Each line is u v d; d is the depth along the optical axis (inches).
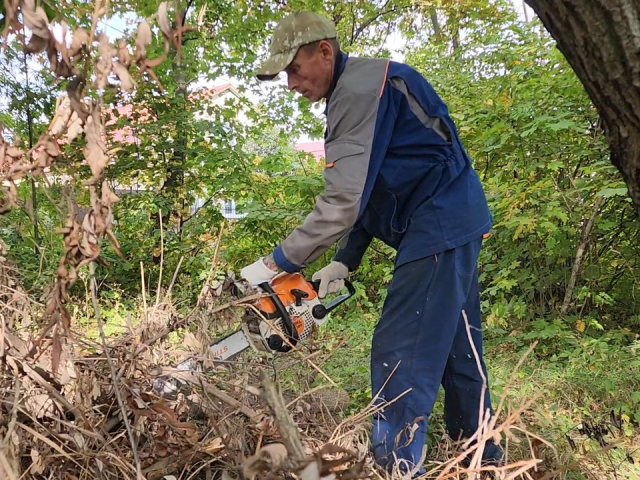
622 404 99.1
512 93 161.0
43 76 181.3
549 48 175.9
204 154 210.4
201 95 221.6
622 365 113.7
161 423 52.3
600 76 40.6
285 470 36.8
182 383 63.9
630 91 39.5
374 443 69.1
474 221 72.2
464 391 79.9
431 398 70.6
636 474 77.2
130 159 208.7
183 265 205.9
